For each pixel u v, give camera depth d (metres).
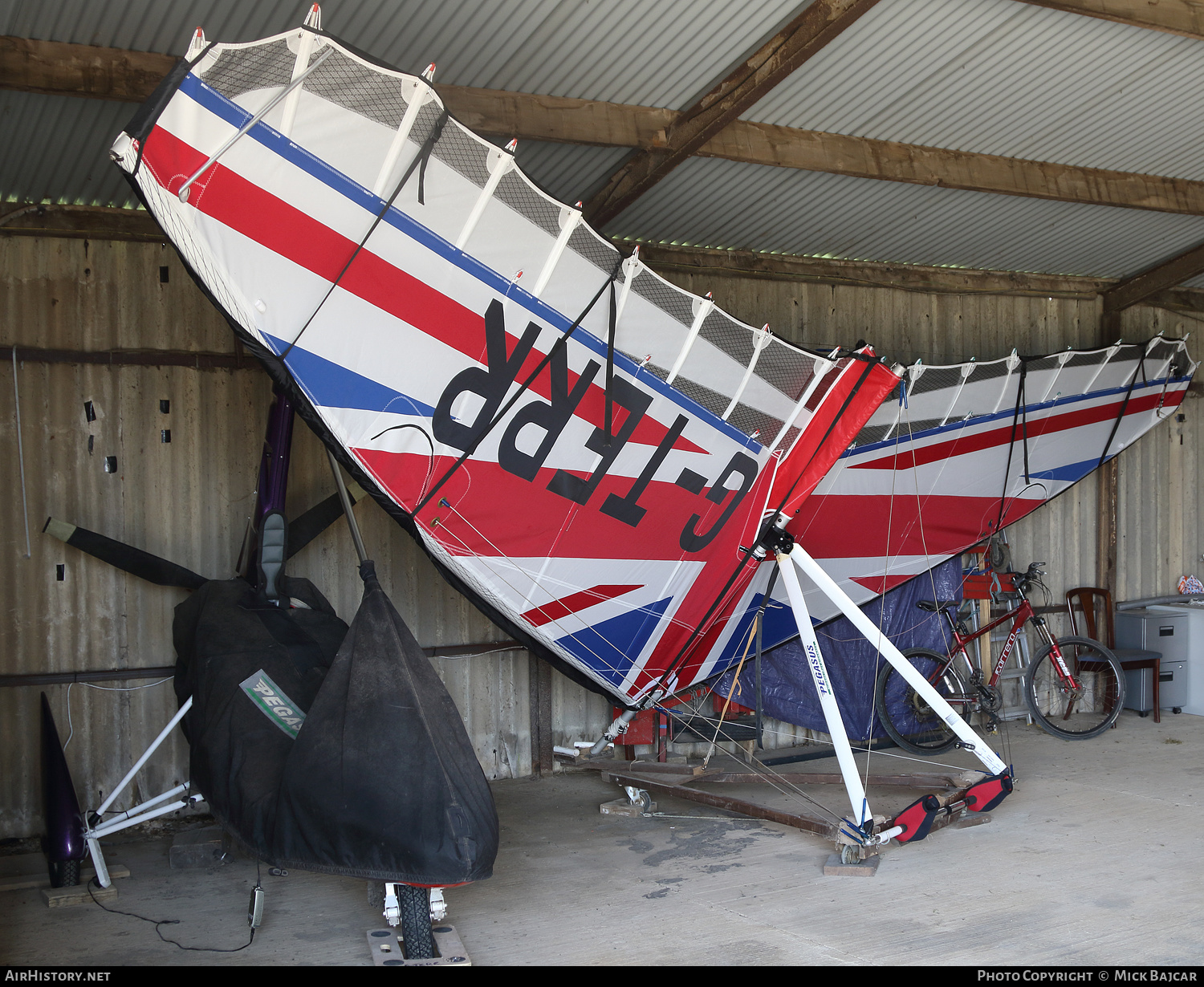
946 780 4.51
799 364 4.26
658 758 5.41
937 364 6.60
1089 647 6.35
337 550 4.99
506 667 5.39
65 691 4.43
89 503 4.52
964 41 4.21
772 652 5.78
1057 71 4.52
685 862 4.01
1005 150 5.25
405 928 3.05
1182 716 6.82
